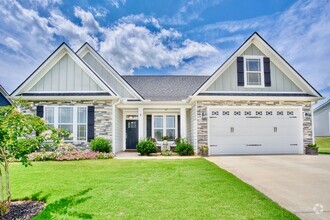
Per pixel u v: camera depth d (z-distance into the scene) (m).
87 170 8.54
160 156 13.20
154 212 4.64
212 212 4.62
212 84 13.98
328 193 5.86
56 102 13.78
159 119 17.42
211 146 13.62
